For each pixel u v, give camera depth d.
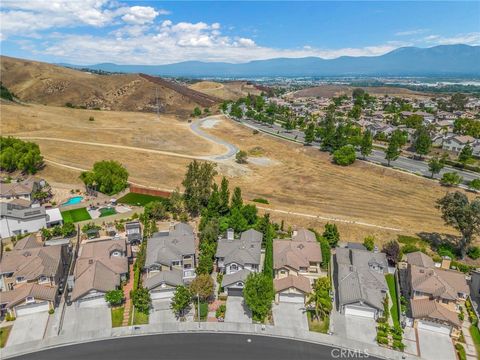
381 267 60.22
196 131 179.75
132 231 71.56
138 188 97.19
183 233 67.00
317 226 80.62
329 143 139.38
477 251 68.44
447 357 44.97
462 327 50.12
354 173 120.69
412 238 75.12
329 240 71.25
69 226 72.38
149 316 51.00
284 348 45.69
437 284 53.19
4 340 46.06
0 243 65.81
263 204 91.19
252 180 114.00
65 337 46.78
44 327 48.44
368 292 53.28
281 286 54.69
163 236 66.69
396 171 116.38
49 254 58.19
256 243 65.00
